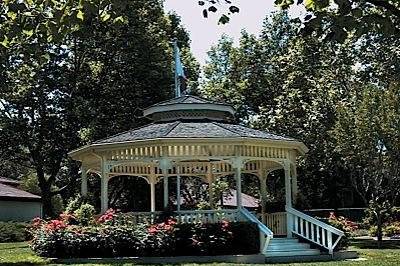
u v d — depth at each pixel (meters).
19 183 54.91
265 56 48.62
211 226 20.48
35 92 38.81
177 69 27.67
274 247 21.33
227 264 17.98
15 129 38.88
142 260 19.38
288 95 37.97
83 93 39.94
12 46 10.17
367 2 8.55
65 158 40.88
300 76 38.59
